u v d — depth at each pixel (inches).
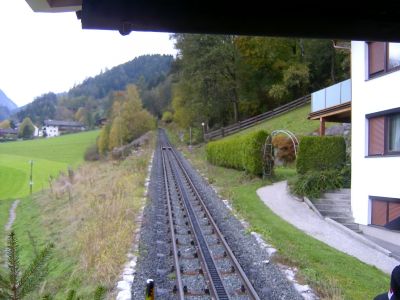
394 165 650.8
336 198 791.7
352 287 382.9
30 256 542.9
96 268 450.9
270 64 2314.2
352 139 758.5
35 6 128.6
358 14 140.3
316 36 150.2
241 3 132.6
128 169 1326.3
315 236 593.0
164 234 584.7
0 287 129.7
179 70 2573.8
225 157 1349.7
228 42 2210.9
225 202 821.2
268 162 1043.9
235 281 398.9
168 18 133.0
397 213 645.9
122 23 132.3
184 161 1736.0
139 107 3228.3
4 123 7234.3
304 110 1881.2
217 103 2301.9
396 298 137.4
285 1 133.5
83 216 747.4
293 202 806.5
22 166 2699.3
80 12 133.7
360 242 576.1
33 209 1114.7
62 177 1471.5
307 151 870.4
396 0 135.2
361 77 730.2
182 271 428.1
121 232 546.3
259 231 580.1
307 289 374.6
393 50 660.1
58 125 6309.1
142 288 386.6
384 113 673.6
